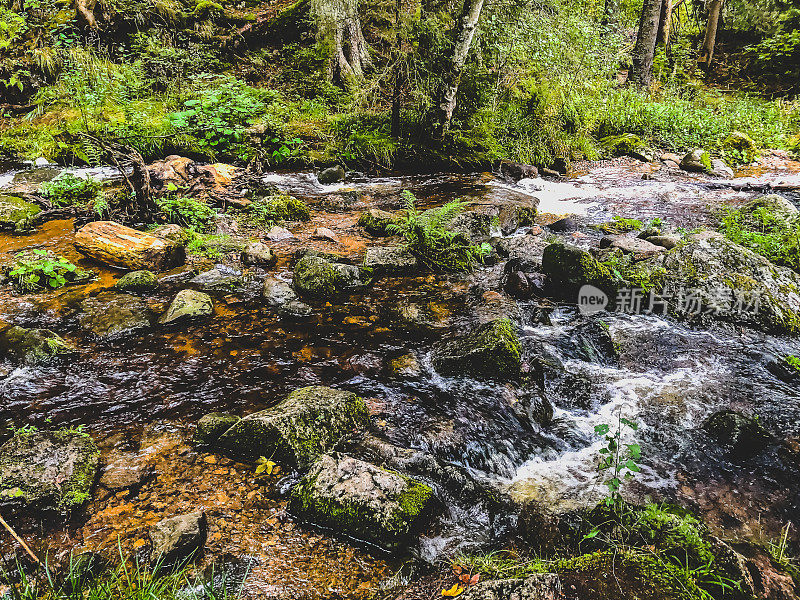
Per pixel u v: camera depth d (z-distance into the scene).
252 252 5.91
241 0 13.36
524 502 3.11
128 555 2.57
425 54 9.45
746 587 2.43
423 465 3.24
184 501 2.94
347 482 2.88
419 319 4.98
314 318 4.96
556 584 2.33
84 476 2.98
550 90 10.77
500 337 4.23
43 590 2.34
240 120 9.56
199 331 4.64
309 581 2.51
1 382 3.84
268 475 3.15
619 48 14.46
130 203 6.50
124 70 10.83
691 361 4.51
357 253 6.31
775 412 3.90
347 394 3.66
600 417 3.87
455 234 6.33
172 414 3.63
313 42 12.35
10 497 2.79
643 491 3.21
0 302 4.82
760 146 11.62
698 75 16.59
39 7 11.20
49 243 6.06
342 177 9.18
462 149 9.87
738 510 3.08
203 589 2.40
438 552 2.74
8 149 8.95
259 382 4.02
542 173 10.06
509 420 3.77
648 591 2.34
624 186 9.37
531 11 11.13
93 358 4.18
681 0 15.87
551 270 5.50
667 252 5.55
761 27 17.22
